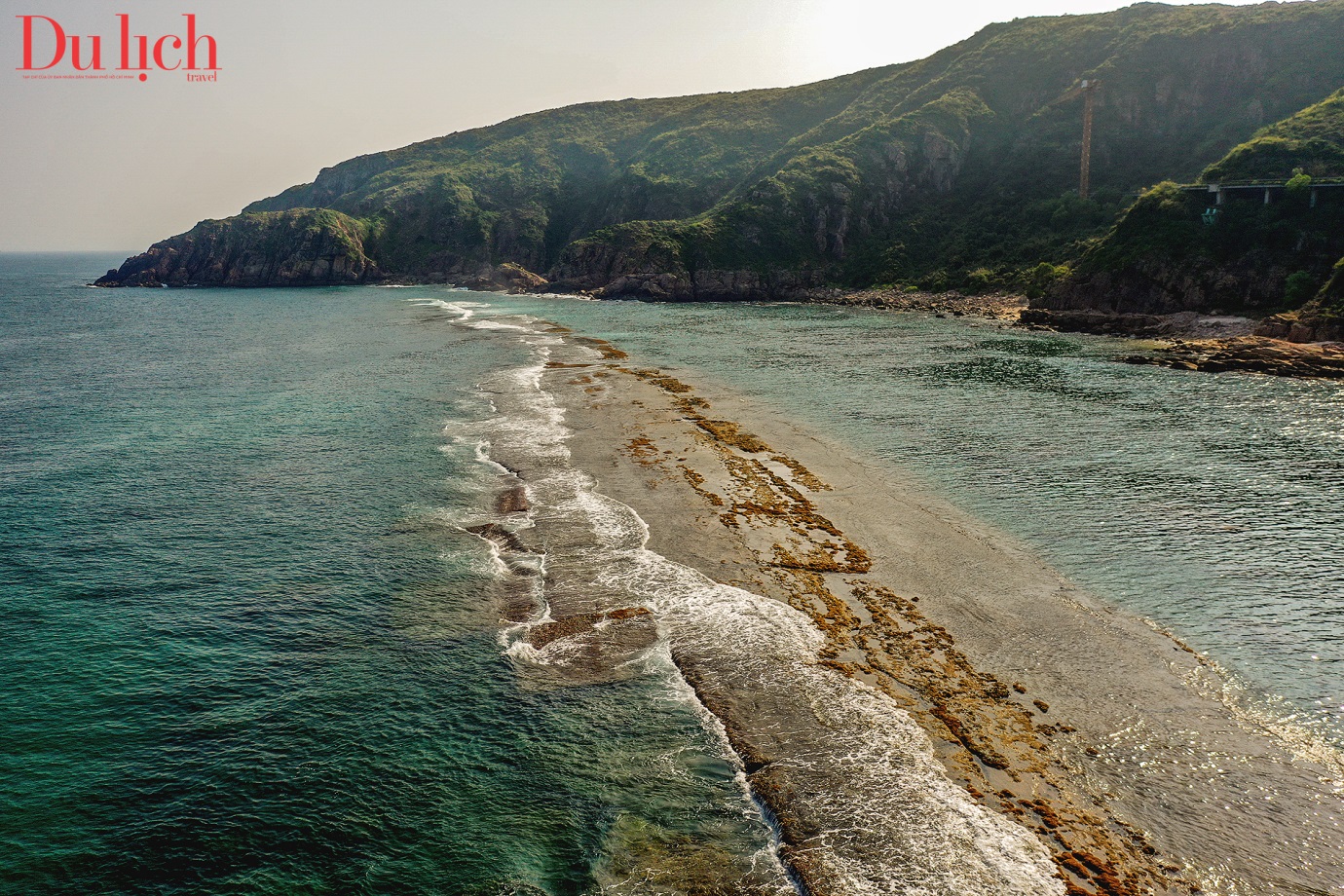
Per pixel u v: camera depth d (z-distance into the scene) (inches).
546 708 856.9
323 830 688.4
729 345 3496.6
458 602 1087.0
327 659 947.3
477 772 761.0
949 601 1074.7
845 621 1018.1
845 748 781.9
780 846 668.7
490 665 935.7
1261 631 999.6
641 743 801.6
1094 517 1373.0
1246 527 1327.5
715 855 662.5
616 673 917.8
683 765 771.4
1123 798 720.3
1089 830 681.6
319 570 1179.9
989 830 678.5
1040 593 1096.8
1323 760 770.8
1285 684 889.5
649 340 3668.8
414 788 740.0
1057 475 1600.6
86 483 1547.7
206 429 1973.4
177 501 1456.7
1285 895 618.8
